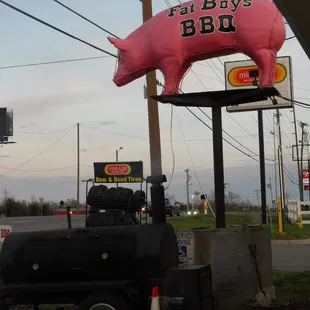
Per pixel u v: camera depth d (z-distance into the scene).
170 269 6.32
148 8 14.15
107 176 33.75
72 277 6.39
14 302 6.41
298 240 22.64
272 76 8.37
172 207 44.78
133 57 9.01
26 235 6.64
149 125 14.16
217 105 8.88
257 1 8.34
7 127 60.72
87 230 6.51
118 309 6.01
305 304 8.46
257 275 8.49
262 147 22.19
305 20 7.17
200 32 8.40
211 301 6.80
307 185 56.09
